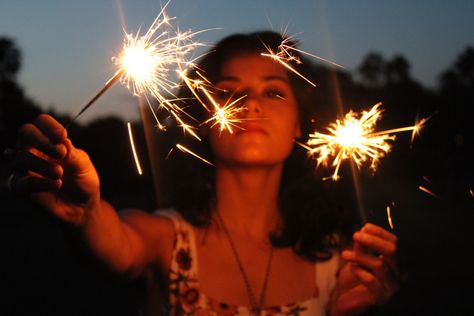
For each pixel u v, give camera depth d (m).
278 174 2.27
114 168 26.89
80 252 1.70
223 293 2.07
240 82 2.19
